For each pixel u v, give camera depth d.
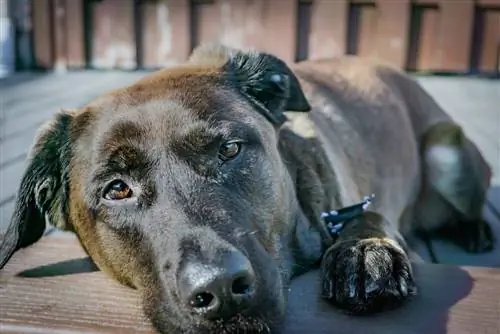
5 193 1.00
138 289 0.59
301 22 1.82
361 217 0.69
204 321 0.50
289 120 0.73
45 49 1.92
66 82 1.74
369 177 0.88
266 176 0.62
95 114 0.64
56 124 0.66
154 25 1.87
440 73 1.80
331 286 0.59
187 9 1.84
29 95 1.60
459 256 0.90
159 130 0.58
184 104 0.60
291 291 0.60
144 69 1.89
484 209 1.00
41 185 0.67
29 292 0.61
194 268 0.50
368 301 0.57
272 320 0.53
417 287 0.59
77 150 0.64
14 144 1.23
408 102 1.03
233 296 0.49
